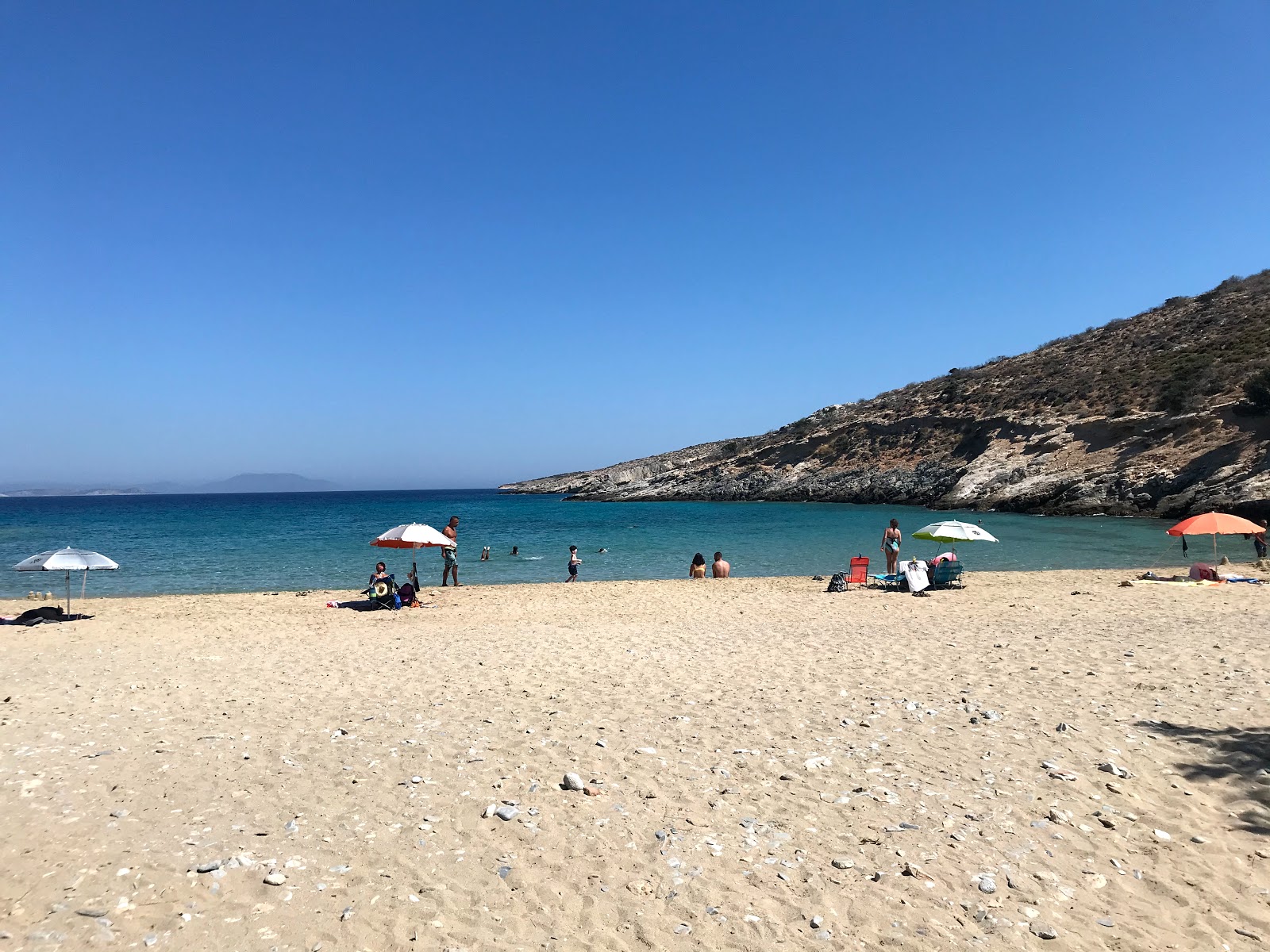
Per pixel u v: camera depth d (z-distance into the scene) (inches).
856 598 693.9
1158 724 278.7
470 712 317.4
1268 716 284.0
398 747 270.7
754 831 203.2
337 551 1348.4
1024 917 162.2
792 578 880.9
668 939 156.9
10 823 207.6
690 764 252.1
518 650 460.8
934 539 732.0
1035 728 278.2
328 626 581.3
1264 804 210.4
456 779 240.8
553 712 315.3
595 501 4498.0
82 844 196.2
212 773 246.5
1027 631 488.1
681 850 194.2
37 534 1811.0
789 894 173.2
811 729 285.6
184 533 1828.2
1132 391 2284.7
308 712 320.2
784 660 414.3
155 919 163.5
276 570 1074.1
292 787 234.8
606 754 261.7
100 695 353.7
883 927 159.8
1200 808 210.5
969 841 195.5
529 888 177.2
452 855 192.2
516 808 218.4
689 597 733.9
